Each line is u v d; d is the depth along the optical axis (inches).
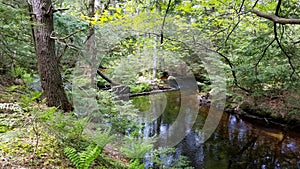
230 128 276.5
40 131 112.7
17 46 193.9
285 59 197.2
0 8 142.2
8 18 150.0
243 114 317.4
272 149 222.5
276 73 208.1
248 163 192.9
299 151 219.3
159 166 163.0
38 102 160.1
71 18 221.1
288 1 167.5
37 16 160.2
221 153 207.0
